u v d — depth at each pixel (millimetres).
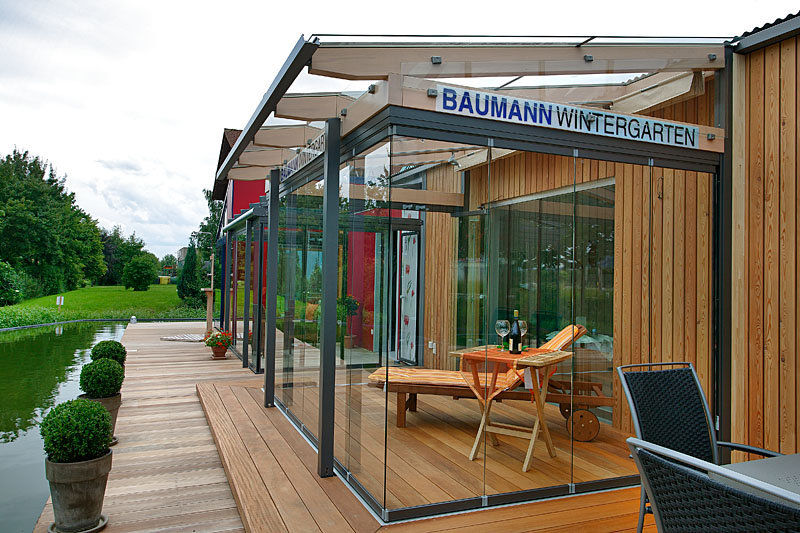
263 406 6816
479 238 3912
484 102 3781
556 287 4180
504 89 3844
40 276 34062
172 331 18234
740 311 4473
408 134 3592
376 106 3715
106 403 5902
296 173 5969
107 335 18891
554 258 4160
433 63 3641
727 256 4508
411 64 3582
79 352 14570
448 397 3723
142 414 7086
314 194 5289
